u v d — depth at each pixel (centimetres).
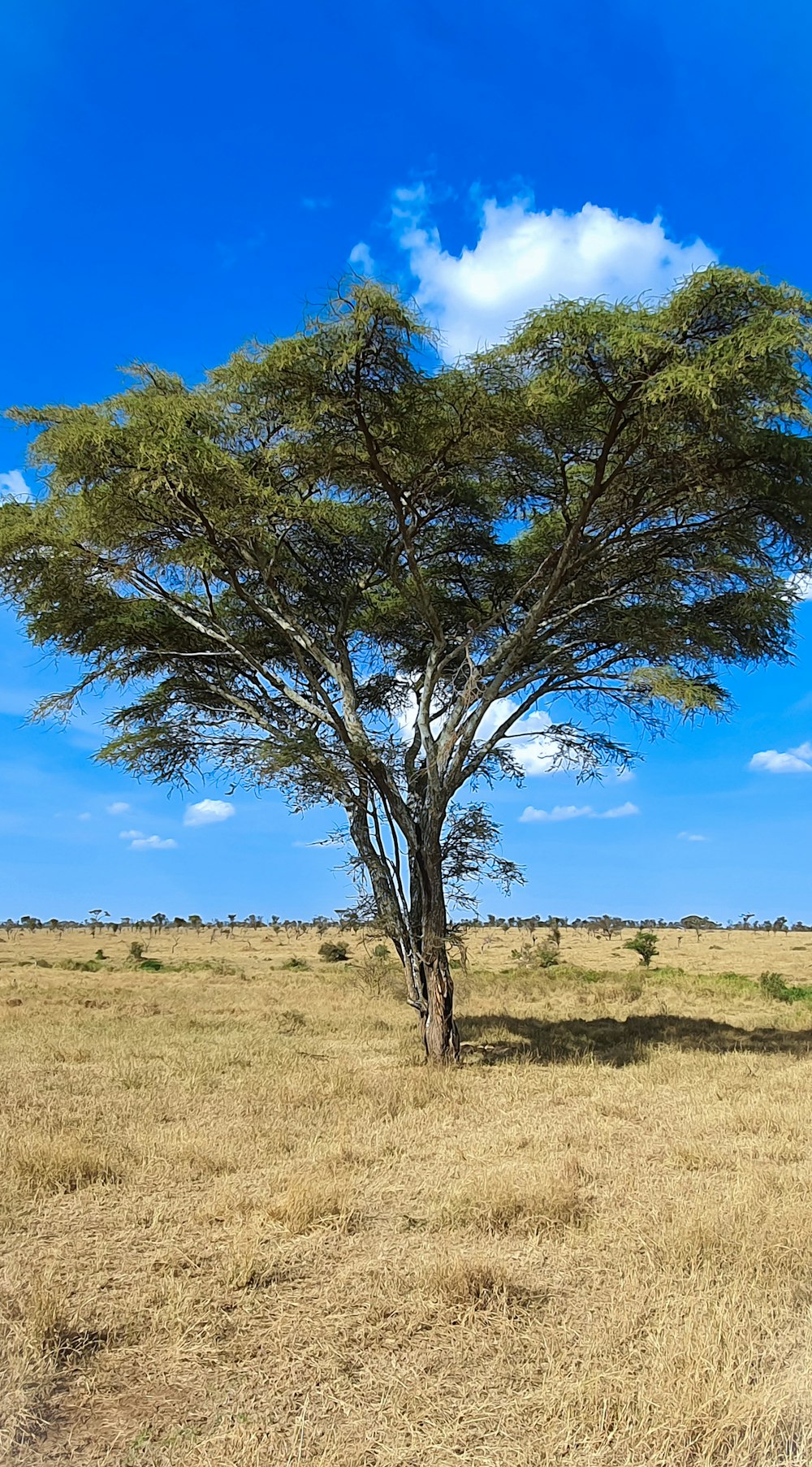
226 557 1395
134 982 3488
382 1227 661
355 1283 552
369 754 1435
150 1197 729
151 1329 492
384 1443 381
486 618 1669
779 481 1249
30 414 1338
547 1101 1148
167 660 1617
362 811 1528
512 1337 477
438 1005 1483
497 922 12006
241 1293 536
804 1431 372
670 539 1411
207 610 1627
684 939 9762
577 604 1564
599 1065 1451
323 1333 486
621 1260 585
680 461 1250
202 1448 381
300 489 1415
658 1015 2258
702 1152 834
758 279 1053
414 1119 1030
